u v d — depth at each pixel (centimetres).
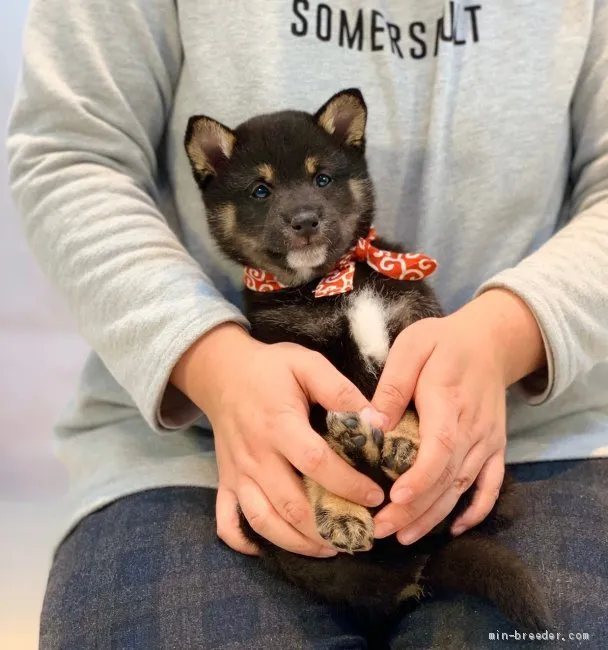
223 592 113
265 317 138
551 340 125
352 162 149
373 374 130
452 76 150
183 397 134
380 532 106
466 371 117
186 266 133
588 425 146
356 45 151
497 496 122
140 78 148
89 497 135
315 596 115
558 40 150
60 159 140
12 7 207
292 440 106
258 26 149
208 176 151
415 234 160
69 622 113
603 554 116
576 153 160
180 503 128
